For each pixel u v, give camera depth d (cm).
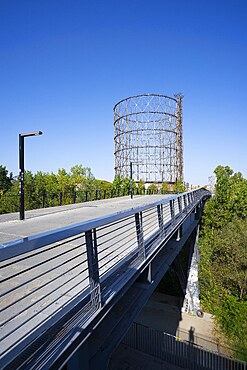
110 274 354
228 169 3738
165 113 4941
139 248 450
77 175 3888
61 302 295
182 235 995
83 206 1526
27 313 270
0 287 339
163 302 2006
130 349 1362
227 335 1497
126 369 1221
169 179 4906
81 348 265
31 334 214
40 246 189
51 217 1009
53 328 231
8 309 279
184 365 1255
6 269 405
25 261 445
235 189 3238
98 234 679
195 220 1752
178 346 1324
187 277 1978
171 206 763
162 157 4875
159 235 605
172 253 789
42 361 195
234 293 1819
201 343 1451
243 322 1487
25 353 198
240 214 3003
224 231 2408
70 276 376
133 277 397
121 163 5128
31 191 2438
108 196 3444
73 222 866
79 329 239
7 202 2125
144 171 4912
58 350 209
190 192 1407
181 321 1705
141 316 1780
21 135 888
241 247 1927
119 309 396
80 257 468
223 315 1579
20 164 909
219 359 1228
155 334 1404
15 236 638
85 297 277
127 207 1411
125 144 5041
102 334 336
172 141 5047
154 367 1239
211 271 2028
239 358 1301
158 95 4941
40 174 2866
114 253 487
